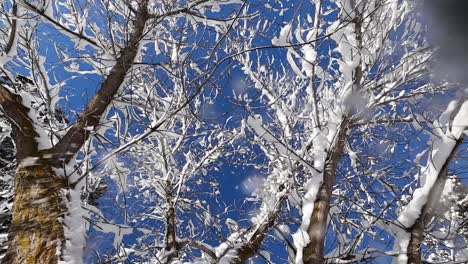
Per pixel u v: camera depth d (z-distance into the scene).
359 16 4.85
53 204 3.18
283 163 6.16
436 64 4.79
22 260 2.85
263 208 6.37
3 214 6.61
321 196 4.32
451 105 4.56
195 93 4.01
